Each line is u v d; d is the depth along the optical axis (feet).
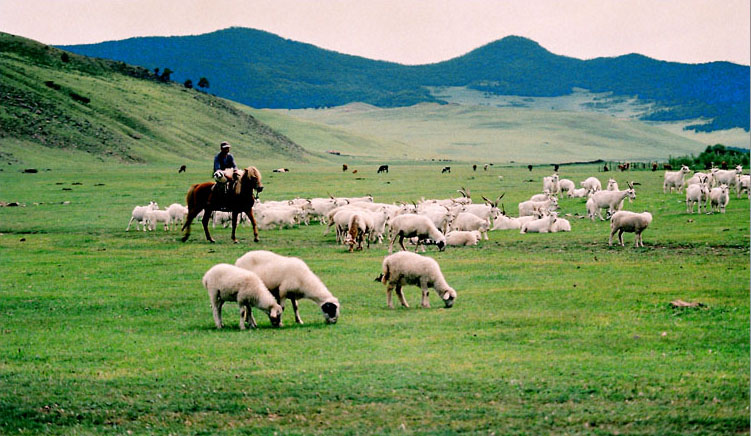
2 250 100.12
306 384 38.50
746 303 55.31
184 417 35.35
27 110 510.17
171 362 43.16
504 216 122.83
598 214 135.13
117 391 38.83
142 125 586.04
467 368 40.24
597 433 31.94
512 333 48.03
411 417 34.14
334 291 65.31
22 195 211.00
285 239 110.11
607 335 46.83
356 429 33.04
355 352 44.01
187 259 89.30
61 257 92.07
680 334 46.60
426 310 56.24
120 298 64.49
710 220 113.80
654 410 34.12
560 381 37.96
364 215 96.68
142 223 135.13
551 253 88.94
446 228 104.22
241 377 39.99
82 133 510.58
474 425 33.04
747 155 286.87
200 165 476.54
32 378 41.19
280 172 376.27
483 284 67.62
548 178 185.06
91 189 234.17
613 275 70.03
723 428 32.09
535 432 32.17
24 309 60.23
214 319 53.21
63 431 34.19
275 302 50.03
